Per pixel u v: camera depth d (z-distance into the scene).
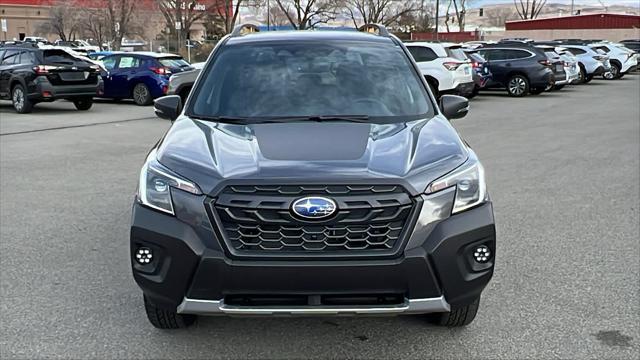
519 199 7.12
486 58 22.72
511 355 3.56
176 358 3.54
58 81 15.93
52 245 5.43
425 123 4.02
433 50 17.80
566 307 4.19
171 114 4.75
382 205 3.12
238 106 4.25
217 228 3.15
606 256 5.18
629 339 3.73
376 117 4.13
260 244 3.12
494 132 12.85
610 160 9.66
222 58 4.72
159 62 18.72
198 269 3.14
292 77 4.48
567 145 11.13
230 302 3.19
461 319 3.80
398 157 3.38
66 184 7.82
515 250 5.33
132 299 4.31
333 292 3.12
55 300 4.29
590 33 66.44
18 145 10.86
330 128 3.85
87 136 12.05
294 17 57.81
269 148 3.50
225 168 3.28
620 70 32.97
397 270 3.11
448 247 3.19
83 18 56.06
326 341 3.75
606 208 6.73
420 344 3.70
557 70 23.17
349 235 3.12
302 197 3.10
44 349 3.62
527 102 20.20
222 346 3.68
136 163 9.21
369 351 3.63
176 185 3.29
